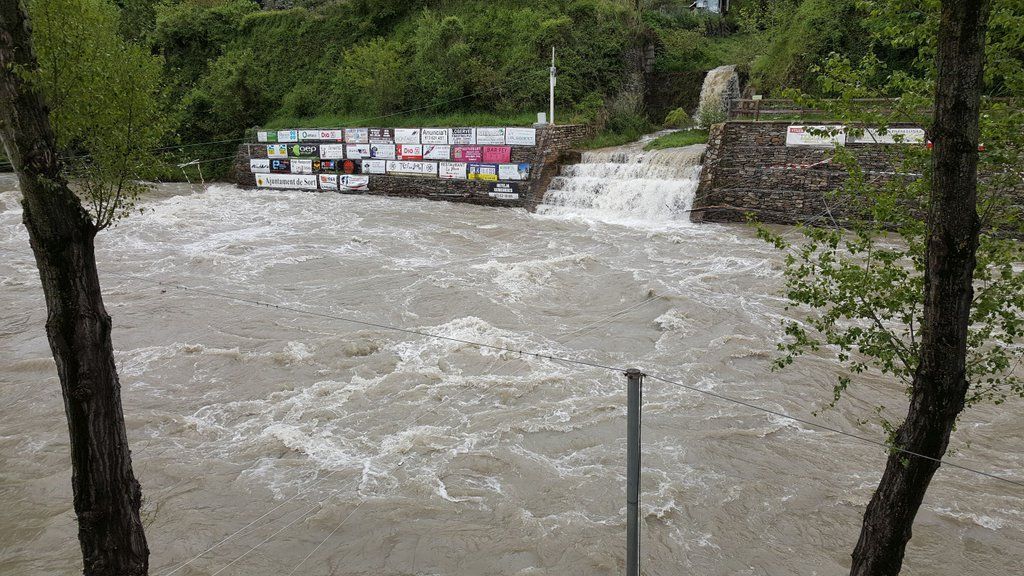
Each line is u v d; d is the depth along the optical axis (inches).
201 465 400.8
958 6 187.8
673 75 1435.8
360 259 807.7
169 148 1539.1
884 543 228.5
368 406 464.8
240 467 399.9
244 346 557.9
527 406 462.3
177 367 522.6
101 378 239.6
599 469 394.3
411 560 326.6
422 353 542.0
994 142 235.8
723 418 448.5
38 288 711.1
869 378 501.7
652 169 1055.0
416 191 1253.1
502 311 629.3
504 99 1371.8
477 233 947.3
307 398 476.4
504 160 1160.2
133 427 441.7
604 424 440.5
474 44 1466.5
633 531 224.8
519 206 1146.7
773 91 1176.2
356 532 345.4
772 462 401.7
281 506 364.5
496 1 1524.4
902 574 314.7
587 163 1141.7
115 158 262.8
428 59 1443.2
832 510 359.9
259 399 477.1
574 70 1381.6
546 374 504.1
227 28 1768.0
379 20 1647.4
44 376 517.3
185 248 861.8
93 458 239.1
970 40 189.0
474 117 1341.0
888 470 228.8
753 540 339.6
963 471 390.6
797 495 371.6
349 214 1087.0
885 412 455.2
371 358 535.2
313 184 1349.7
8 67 214.8
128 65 267.9
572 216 1049.5
